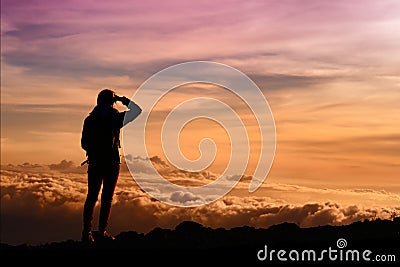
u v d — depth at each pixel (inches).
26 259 588.4
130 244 627.2
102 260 583.5
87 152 644.1
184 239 645.3
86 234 637.9
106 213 644.7
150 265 570.9
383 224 671.8
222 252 595.2
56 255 593.0
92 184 641.0
